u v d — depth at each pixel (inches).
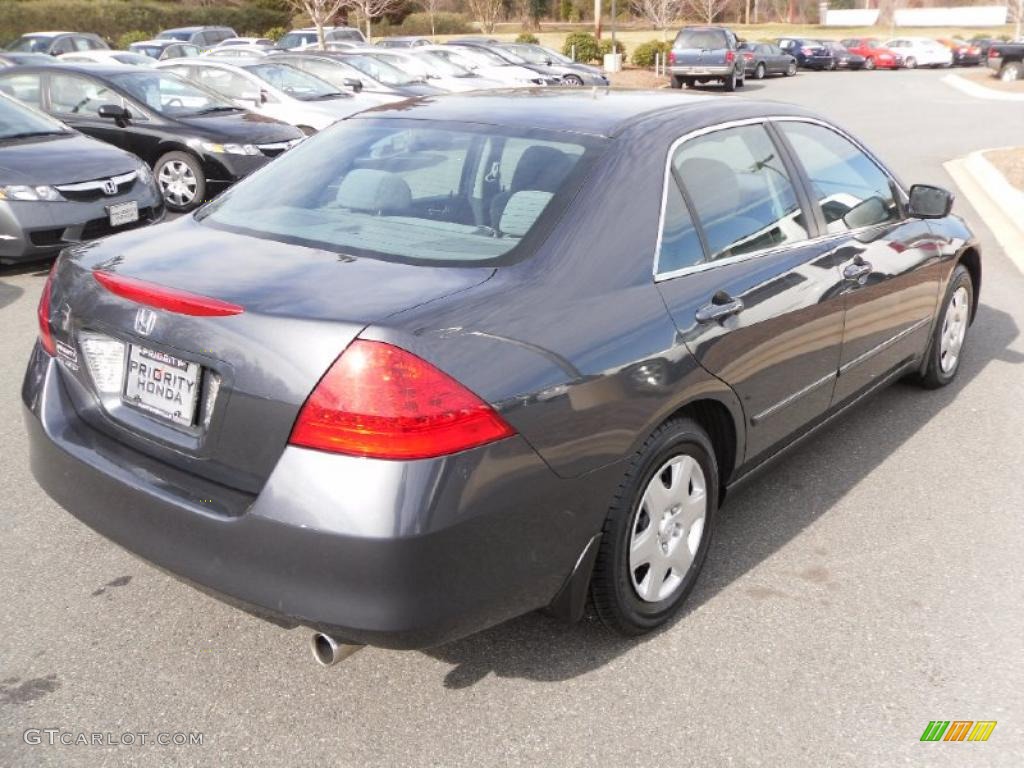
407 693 112.7
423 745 104.7
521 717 109.1
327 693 112.4
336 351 93.3
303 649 120.5
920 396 212.4
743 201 139.8
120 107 412.2
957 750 105.5
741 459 137.5
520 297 104.7
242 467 98.7
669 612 125.5
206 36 1344.7
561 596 110.1
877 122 812.6
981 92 1187.3
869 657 121.1
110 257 117.6
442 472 93.0
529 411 98.7
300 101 522.3
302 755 102.8
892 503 162.7
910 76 1585.9
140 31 1657.2
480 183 123.0
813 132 164.1
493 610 101.1
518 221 115.2
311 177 134.5
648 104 141.4
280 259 111.5
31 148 309.6
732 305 126.5
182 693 111.9
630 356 110.1
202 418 102.9
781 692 114.2
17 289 289.7
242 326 97.7
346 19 1877.5
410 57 783.1
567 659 119.3
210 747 103.7
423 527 92.0
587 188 118.1
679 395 116.7
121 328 107.7
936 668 119.3
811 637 124.9
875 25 3336.6
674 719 109.3
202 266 110.1
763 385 136.2
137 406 109.7
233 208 132.6
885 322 173.2
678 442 118.7
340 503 92.0
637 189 121.9
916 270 181.5
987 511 160.4
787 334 139.3
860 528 153.9
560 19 3080.7
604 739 106.0
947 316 207.9
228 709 109.4
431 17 2289.6
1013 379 222.7
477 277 106.1
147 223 325.7
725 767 102.4
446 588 95.5
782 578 138.9
